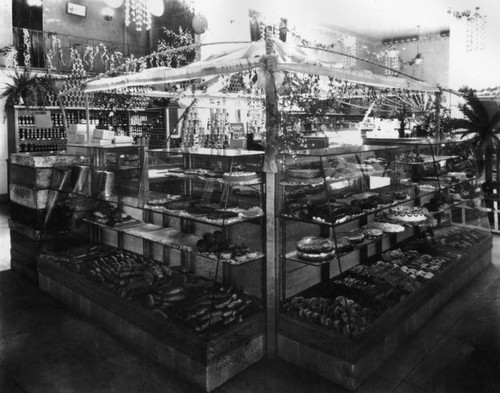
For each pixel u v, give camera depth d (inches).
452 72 429.1
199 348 114.8
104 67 437.4
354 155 166.9
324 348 118.5
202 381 115.0
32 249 193.2
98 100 386.0
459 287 181.8
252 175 130.7
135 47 481.4
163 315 129.0
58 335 146.5
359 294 141.3
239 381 118.5
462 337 142.3
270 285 128.6
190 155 161.3
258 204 133.3
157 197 162.2
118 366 127.1
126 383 118.4
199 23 254.4
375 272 159.5
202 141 359.6
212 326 121.4
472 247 197.2
